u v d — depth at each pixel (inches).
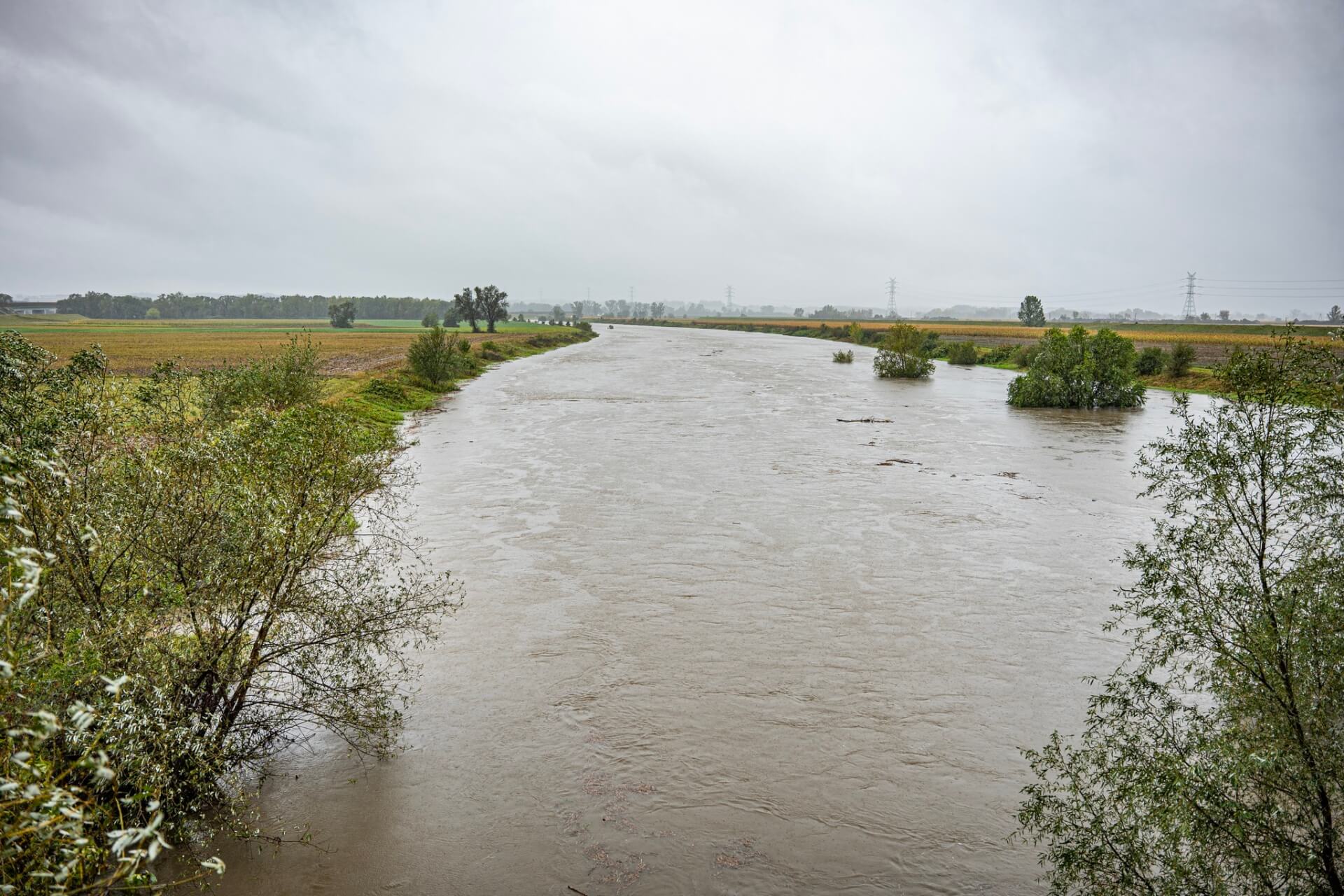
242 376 610.5
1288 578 208.4
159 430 299.1
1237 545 225.3
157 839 146.3
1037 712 345.4
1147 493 249.8
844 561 549.3
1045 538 605.0
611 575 515.8
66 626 221.9
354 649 300.0
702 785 291.6
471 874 243.8
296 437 301.4
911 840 261.0
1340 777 183.3
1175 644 228.4
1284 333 224.5
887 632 429.4
